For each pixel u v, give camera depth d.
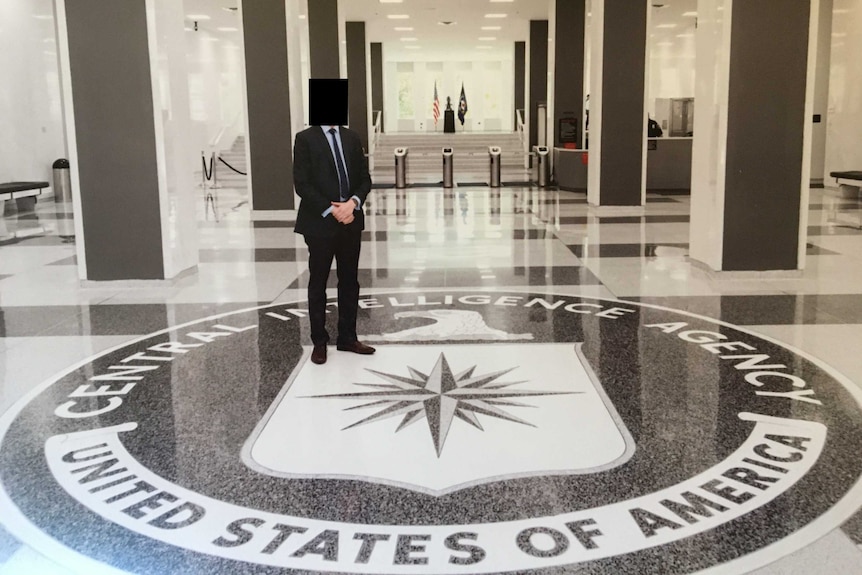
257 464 3.62
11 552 2.88
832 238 10.23
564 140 20.78
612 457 3.64
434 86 43.62
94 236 7.64
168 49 7.69
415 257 9.23
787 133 7.48
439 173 25.45
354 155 5.10
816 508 3.13
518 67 34.03
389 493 3.30
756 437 3.86
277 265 8.85
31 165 16.20
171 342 5.73
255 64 13.66
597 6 13.91
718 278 7.69
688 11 23.75
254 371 5.02
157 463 3.65
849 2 16.19
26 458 3.74
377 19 26.44
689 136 20.33
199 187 20.98
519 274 8.11
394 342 5.64
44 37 16.86
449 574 2.69
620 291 7.21
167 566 2.77
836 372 4.84
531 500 3.22
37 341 5.82
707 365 5.00
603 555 2.79
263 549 2.87
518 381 4.74
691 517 3.07
